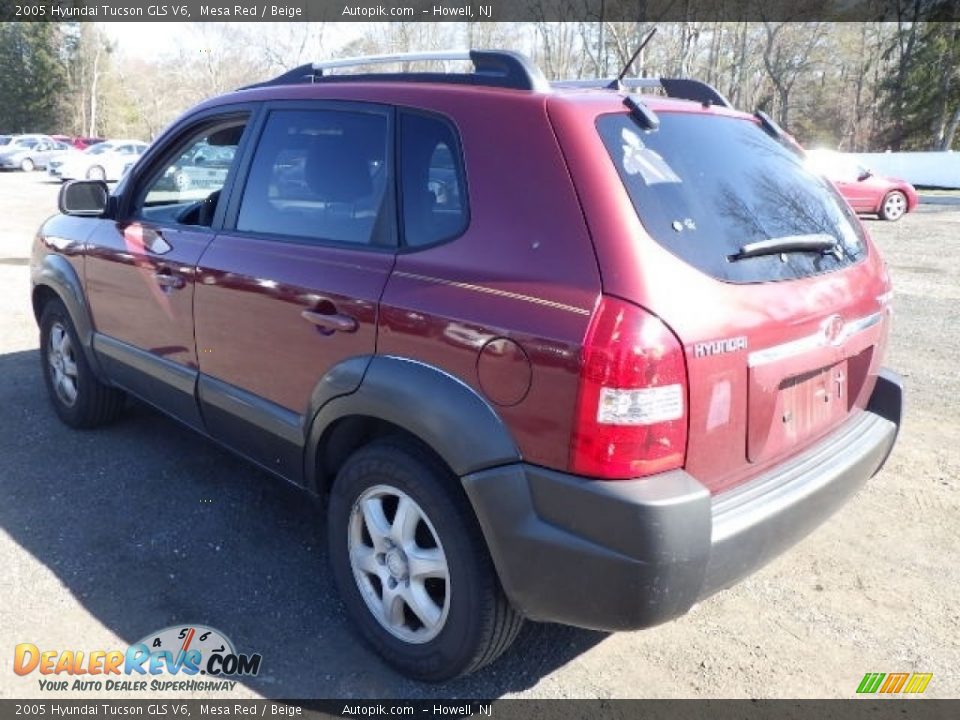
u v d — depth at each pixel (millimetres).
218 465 4199
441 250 2461
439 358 2367
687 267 2205
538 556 2197
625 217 2182
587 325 2074
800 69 50688
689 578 2125
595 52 36344
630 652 2852
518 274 2254
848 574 3342
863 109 57031
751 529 2270
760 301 2322
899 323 7465
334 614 3006
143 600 3039
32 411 4910
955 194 24406
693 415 2143
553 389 2113
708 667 2773
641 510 2039
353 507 2736
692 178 2475
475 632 2418
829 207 2982
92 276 4074
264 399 3070
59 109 62719
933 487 4105
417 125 2660
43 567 3227
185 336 3443
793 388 2533
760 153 2885
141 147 29000
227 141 3572
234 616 2971
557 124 2352
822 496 2549
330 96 2998
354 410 2600
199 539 3475
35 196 20500
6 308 7582
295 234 2980
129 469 4125
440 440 2326
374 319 2537
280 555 3371
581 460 2090
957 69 44125
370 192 2742
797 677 2729
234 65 50812
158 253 3547
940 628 2998
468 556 2385
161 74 71812
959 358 6324
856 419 2980
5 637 2807
